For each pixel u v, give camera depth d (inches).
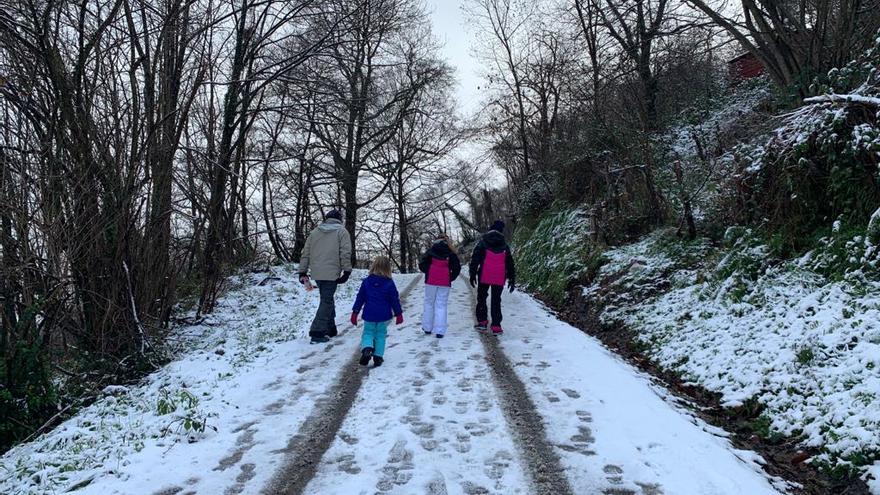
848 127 254.8
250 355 277.1
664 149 507.2
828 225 265.6
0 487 161.3
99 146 278.2
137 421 193.8
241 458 158.4
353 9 435.8
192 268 451.2
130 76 295.9
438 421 181.9
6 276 231.1
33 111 264.7
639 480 142.3
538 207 754.8
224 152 410.3
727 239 321.1
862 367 181.3
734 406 202.5
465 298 462.6
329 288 305.0
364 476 144.9
